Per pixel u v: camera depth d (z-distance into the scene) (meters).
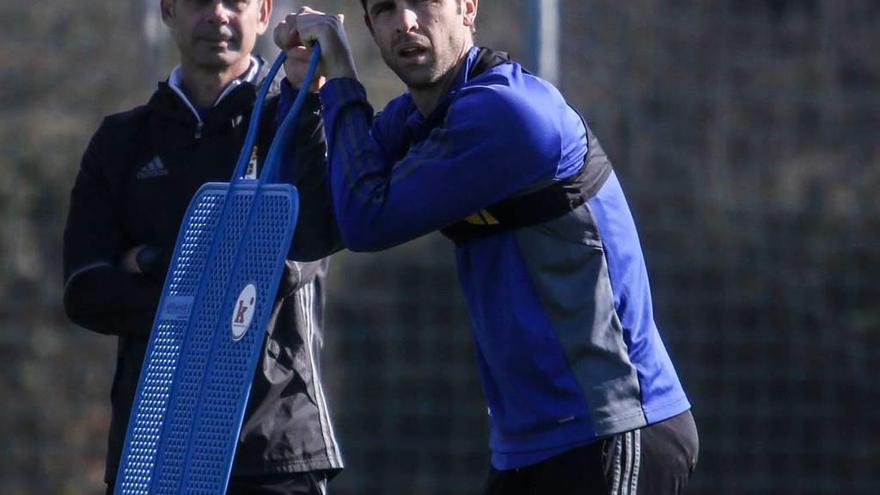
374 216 10.70
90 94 28.59
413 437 23.73
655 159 24.31
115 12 28.47
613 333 10.88
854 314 24.02
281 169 12.36
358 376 23.91
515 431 11.16
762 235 24.20
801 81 24.88
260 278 10.66
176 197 12.99
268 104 13.00
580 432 10.78
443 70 11.08
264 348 12.63
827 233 24.31
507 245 10.95
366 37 28.86
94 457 25.58
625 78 24.73
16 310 26.00
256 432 12.55
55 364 25.91
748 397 23.59
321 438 12.93
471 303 11.35
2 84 28.66
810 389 23.66
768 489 23.47
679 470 11.18
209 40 12.98
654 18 25.06
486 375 11.55
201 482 10.47
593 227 10.92
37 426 25.55
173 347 11.19
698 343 23.67
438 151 10.64
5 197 28.03
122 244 13.25
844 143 24.70
